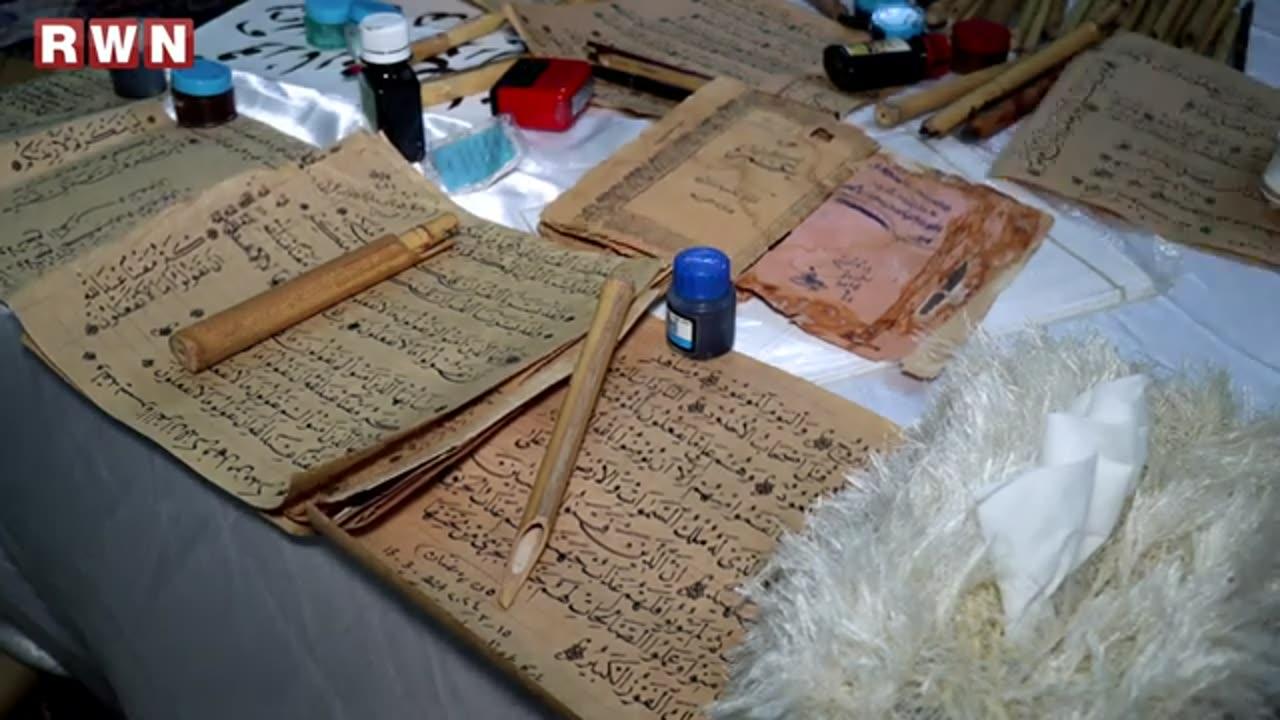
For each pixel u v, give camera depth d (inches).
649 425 21.1
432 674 19.3
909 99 32.2
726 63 34.6
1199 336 24.2
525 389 21.4
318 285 24.0
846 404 21.5
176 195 28.0
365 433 20.6
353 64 34.8
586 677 16.2
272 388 22.0
